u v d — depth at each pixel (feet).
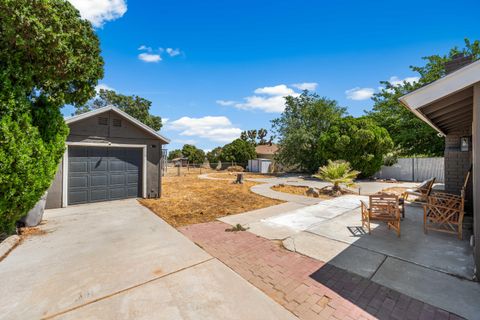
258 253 12.46
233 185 45.32
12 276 9.98
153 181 30.22
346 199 28.58
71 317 7.34
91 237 15.16
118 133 27.48
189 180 56.29
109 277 9.89
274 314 7.47
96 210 23.06
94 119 25.82
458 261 10.98
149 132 29.50
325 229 16.49
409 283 9.18
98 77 18.22
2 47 12.64
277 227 17.21
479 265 9.12
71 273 10.25
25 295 8.53
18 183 12.93
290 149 70.49
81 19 15.53
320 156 62.64
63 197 24.03
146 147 29.71
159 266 10.94
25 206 14.28
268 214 21.39
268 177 65.36
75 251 12.80
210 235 15.55
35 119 15.12
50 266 10.94
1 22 11.81
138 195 29.66
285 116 77.41
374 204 15.80
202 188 40.81
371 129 52.90
